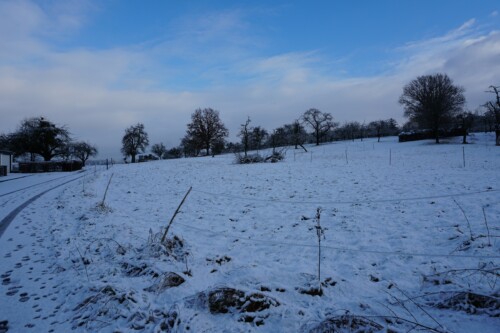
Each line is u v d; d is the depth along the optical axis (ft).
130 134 216.33
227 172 71.46
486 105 140.87
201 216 32.73
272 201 38.06
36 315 13.25
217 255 19.35
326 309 12.66
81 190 49.03
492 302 11.83
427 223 25.09
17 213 33.68
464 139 146.82
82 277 16.65
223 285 13.50
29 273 17.69
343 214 29.94
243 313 12.08
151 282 15.64
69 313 13.29
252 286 14.46
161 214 34.09
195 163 107.86
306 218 29.66
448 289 13.84
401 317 11.91
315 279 15.21
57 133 176.86
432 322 11.45
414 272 16.70
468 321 11.27
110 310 12.82
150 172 80.38
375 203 32.96
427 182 42.32
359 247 21.36
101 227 26.61
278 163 89.61
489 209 27.09
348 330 10.67
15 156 173.27
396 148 143.23
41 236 24.77
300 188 45.24
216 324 11.69
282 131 220.02
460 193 33.81
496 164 62.80
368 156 105.81
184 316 11.64
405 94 191.72
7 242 23.40
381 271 17.20
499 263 16.55
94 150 229.25
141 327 11.81
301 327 11.16
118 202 41.86
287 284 14.97
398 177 48.70
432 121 175.73
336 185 45.52
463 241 20.34
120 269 17.58
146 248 19.45
